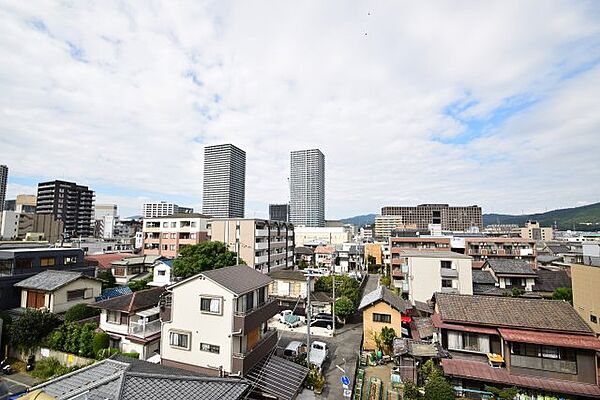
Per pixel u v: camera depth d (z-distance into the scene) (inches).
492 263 1560.0
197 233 2055.9
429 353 730.2
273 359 756.0
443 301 813.9
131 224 4249.5
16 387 684.1
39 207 3644.2
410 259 1403.8
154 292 941.8
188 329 690.8
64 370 719.1
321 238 4128.9
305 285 1547.7
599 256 904.9
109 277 1450.5
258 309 729.6
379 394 693.9
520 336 671.8
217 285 674.8
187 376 412.8
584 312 851.4
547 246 2402.8
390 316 965.2
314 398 690.2
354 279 1770.4
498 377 647.8
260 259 1873.8
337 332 1148.5
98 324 903.1
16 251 1072.8
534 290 1439.5
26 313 840.3
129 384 367.6
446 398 592.7
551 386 617.6
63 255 1225.4
